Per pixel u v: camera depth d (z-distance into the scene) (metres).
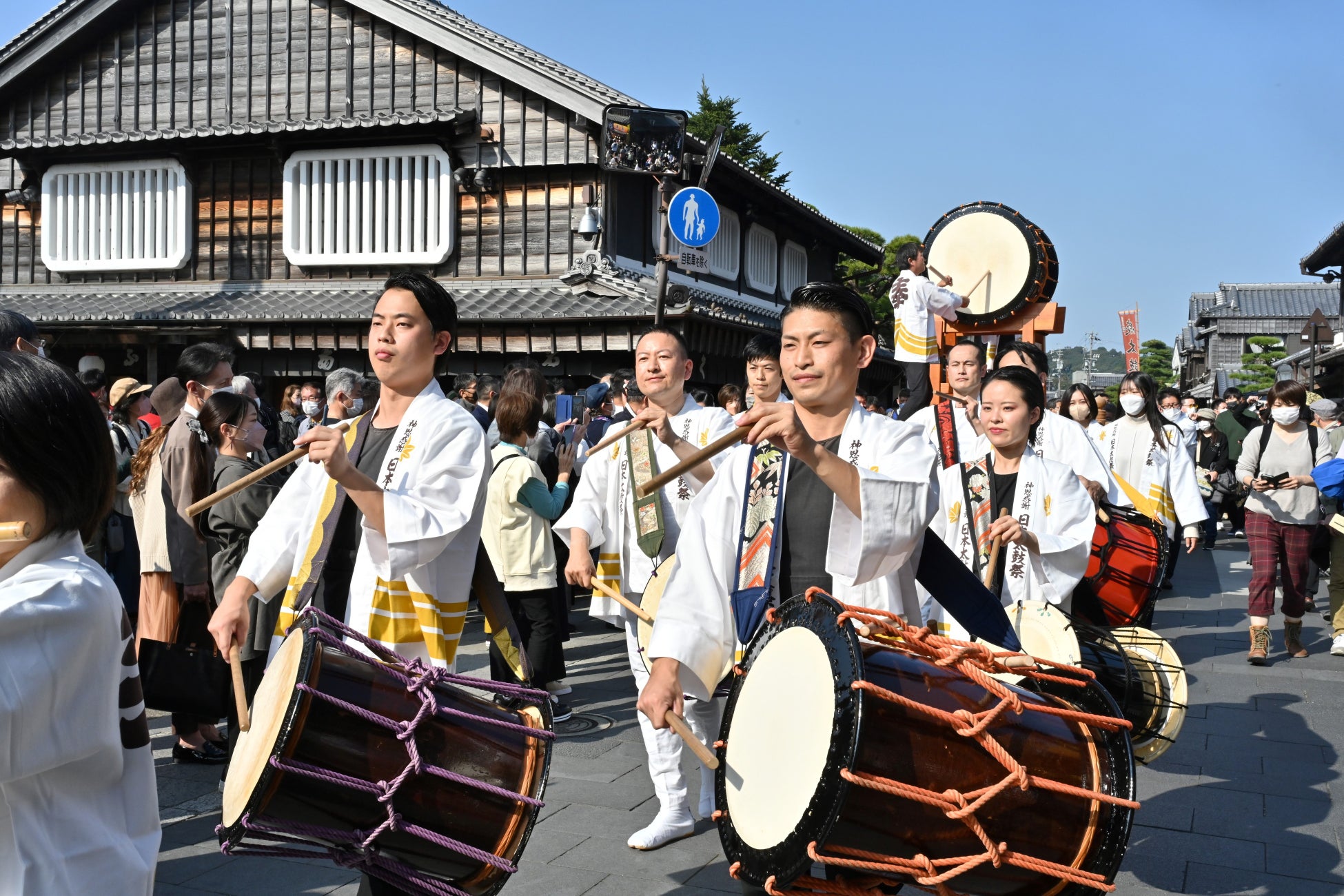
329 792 2.32
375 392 9.62
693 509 2.98
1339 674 7.37
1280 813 4.70
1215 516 14.84
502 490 6.04
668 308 13.38
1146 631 4.60
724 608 2.83
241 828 2.28
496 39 16.41
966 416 5.03
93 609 1.70
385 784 2.34
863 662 2.13
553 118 14.98
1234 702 6.61
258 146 15.88
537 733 2.59
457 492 3.02
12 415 1.68
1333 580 7.96
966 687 2.23
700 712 4.27
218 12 16.56
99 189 16.56
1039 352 5.79
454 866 2.50
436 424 3.07
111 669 1.76
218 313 14.69
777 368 4.99
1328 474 7.19
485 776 2.49
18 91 17.31
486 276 15.27
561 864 4.09
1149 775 5.21
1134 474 7.89
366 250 15.46
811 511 2.82
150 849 1.90
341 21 16.02
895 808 2.06
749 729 2.39
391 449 3.08
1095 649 3.98
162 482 5.22
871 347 2.94
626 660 7.77
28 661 1.61
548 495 6.07
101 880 1.78
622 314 13.48
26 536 1.65
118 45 16.97
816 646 2.23
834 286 2.91
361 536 3.14
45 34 16.70
